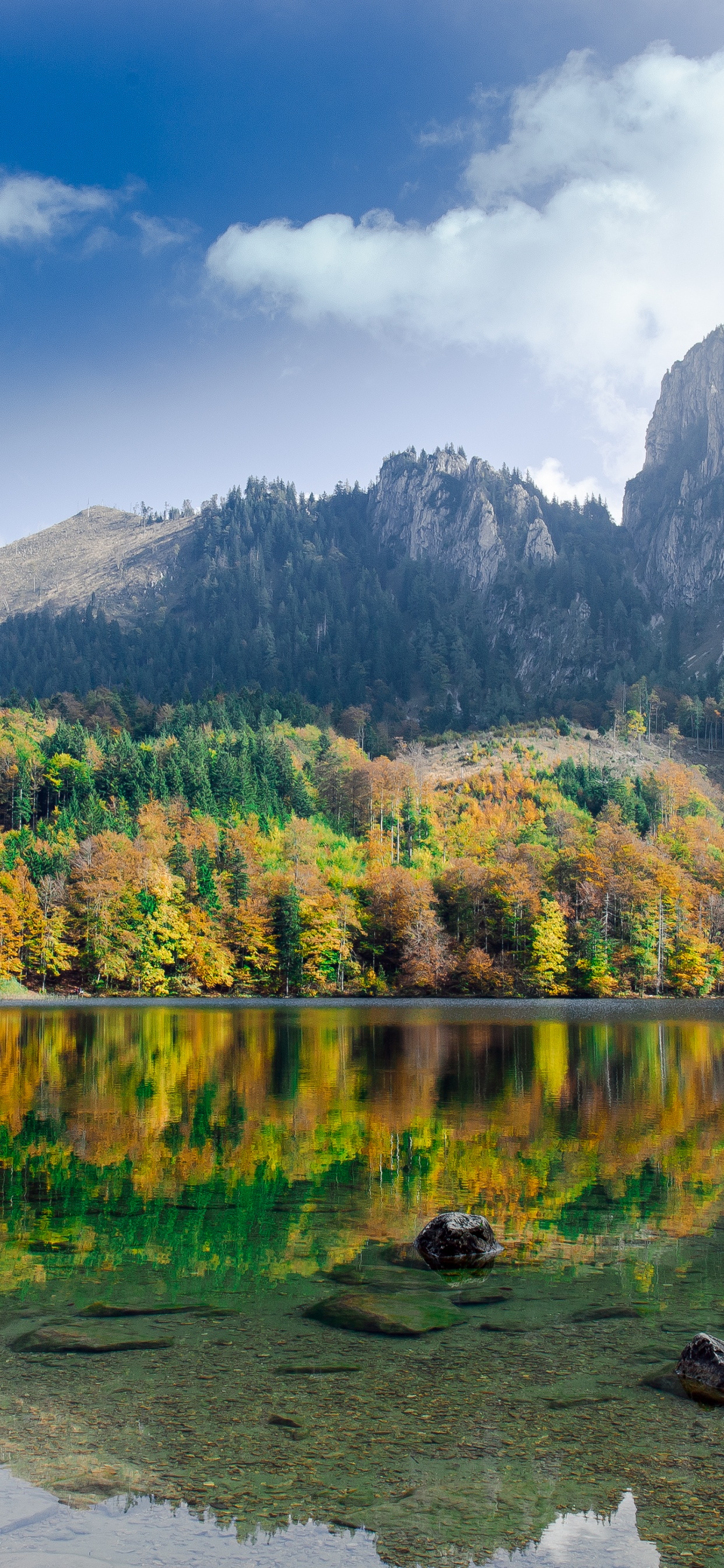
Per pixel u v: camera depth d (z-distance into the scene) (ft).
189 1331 44.68
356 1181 73.46
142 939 435.94
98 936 428.15
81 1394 38.04
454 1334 44.45
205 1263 54.19
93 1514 29.91
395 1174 76.13
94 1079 135.54
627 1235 59.88
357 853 622.95
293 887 461.78
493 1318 46.39
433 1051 183.01
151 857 470.39
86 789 653.30
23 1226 61.26
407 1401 37.68
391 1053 178.09
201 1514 30.01
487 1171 77.41
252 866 508.94
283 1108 109.09
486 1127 98.07
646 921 475.72
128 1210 64.90
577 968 455.63
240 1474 32.30
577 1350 42.65
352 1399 37.81
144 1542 28.48
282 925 457.27
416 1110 108.78
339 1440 34.55
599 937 453.58
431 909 472.03
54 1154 82.89
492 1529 29.35
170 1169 77.36
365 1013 313.73
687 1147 87.76
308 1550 28.14
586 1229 61.11
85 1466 32.81
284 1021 267.59
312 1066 154.92
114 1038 207.62
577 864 502.79
